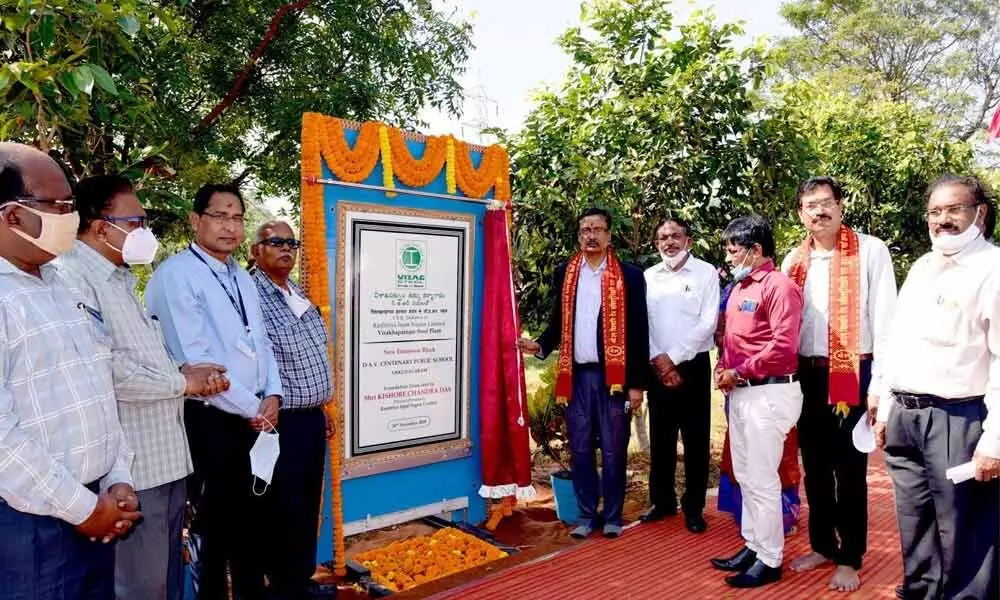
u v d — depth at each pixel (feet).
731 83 17.46
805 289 12.38
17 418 5.77
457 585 12.02
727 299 12.89
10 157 5.96
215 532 10.25
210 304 9.74
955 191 9.52
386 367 13.60
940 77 80.02
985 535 9.57
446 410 14.61
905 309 10.40
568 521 15.69
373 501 13.60
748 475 12.05
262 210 31.96
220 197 10.03
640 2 18.83
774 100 19.86
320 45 22.50
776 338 11.46
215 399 9.75
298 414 10.94
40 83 8.50
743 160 18.01
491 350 14.90
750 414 11.81
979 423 9.53
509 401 14.94
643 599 11.56
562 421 18.35
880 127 30.45
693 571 12.71
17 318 5.92
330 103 21.30
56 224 6.06
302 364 10.93
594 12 19.21
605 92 19.51
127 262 8.11
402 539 14.83
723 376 12.02
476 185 14.89
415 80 24.53
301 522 10.91
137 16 9.45
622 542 14.14
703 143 18.16
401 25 23.66
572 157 17.40
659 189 18.37
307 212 12.35
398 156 13.55
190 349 9.41
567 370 14.70
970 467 9.25
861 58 81.51
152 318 8.56
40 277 6.48
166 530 8.36
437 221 14.26
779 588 11.95
